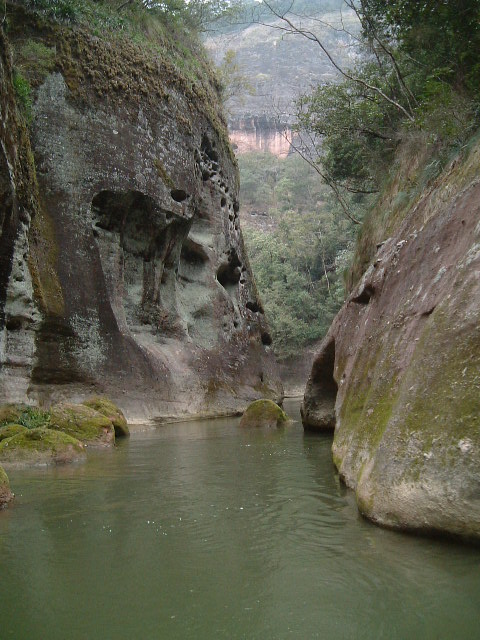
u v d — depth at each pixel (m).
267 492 6.23
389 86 18.16
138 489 6.52
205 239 23.20
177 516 5.27
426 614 3.11
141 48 19.31
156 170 18.67
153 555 4.18
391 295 7.60
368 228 16.64
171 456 9.23
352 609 3.21
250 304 26.36
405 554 3.93
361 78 19.70
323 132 20.36
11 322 13.27
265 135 84.69
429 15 13.30
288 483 6.72
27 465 8.27
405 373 5.38
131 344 16.45
